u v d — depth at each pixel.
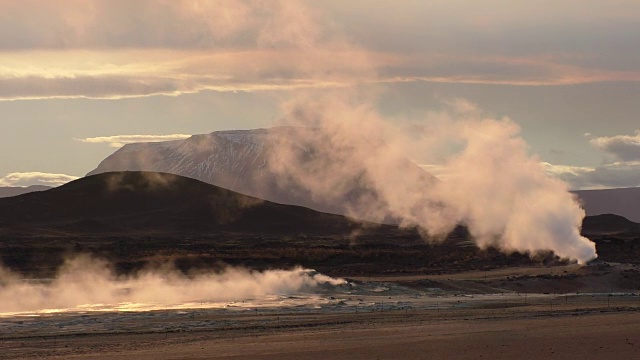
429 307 103.81
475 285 128.62
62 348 72.56
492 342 72.31
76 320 90.81
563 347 68.94
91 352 70.06
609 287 130.88
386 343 72.56
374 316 94.12
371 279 136.25
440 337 75.94
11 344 75.00
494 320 88.50
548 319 88.81
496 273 144.75
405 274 148.62
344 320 90.38
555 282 132.12
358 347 70.44
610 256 172.62
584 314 94.06
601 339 72.94
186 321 90.12
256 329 83.50
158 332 81.69
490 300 112.75
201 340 76.25
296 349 69.75
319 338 76.25
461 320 89.25
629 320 86.75
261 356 66.62
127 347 72.62
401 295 118.81
